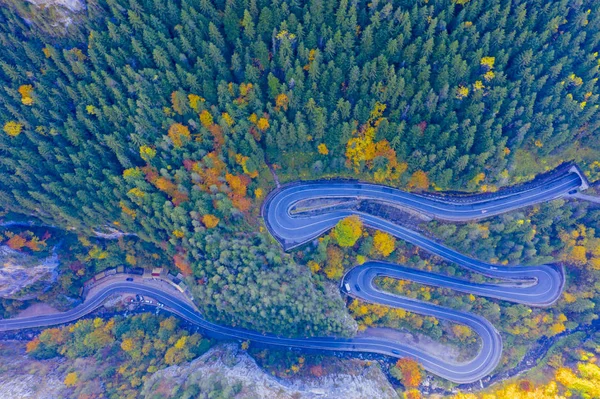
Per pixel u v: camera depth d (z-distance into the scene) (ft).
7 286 401.90
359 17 328.90
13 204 376.27
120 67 340.18
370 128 353.31
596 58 344.28
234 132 349.82
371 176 392.68
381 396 380.58
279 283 365.61
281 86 336.70
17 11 319.88
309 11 324.19
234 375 372.58
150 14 329.11
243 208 376.68
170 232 378.94
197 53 342.85
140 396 380.78
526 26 333.01
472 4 319.88
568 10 333.62
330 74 336.70
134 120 346.33
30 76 339.57
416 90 339.98
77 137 354.33
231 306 376.48
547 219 387.96
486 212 398.62
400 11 319.47
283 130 351.87
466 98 343.46
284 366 406.00
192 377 366.63
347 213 404.36
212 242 361.71
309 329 392.06
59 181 367.25
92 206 378.94
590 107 347.97
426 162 362.12
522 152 378.73
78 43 340.59
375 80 337.31
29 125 349.61
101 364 408.26
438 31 333.62
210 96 346.13
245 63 341.21
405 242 407.23
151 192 367.04
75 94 345.31
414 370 404.36
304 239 398.62
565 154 385.09
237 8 330.13
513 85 339.57
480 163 358.23
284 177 394.93
